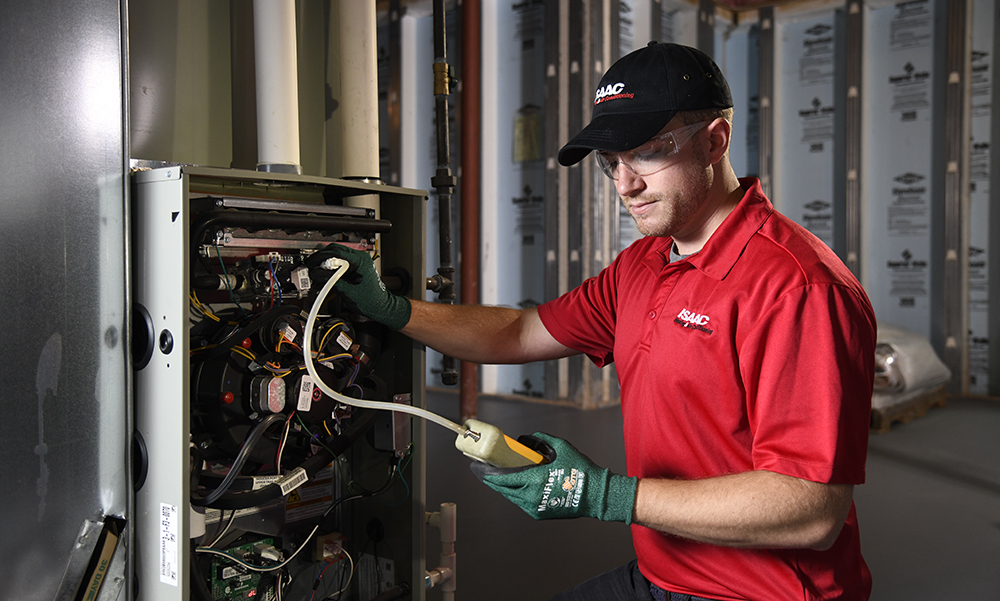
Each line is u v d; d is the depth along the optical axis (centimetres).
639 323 117
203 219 103
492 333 139
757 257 98
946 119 541
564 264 510
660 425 109
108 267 99
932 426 448
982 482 334
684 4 573
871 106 579
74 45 94
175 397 100
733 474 93
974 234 541
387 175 600
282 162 129
